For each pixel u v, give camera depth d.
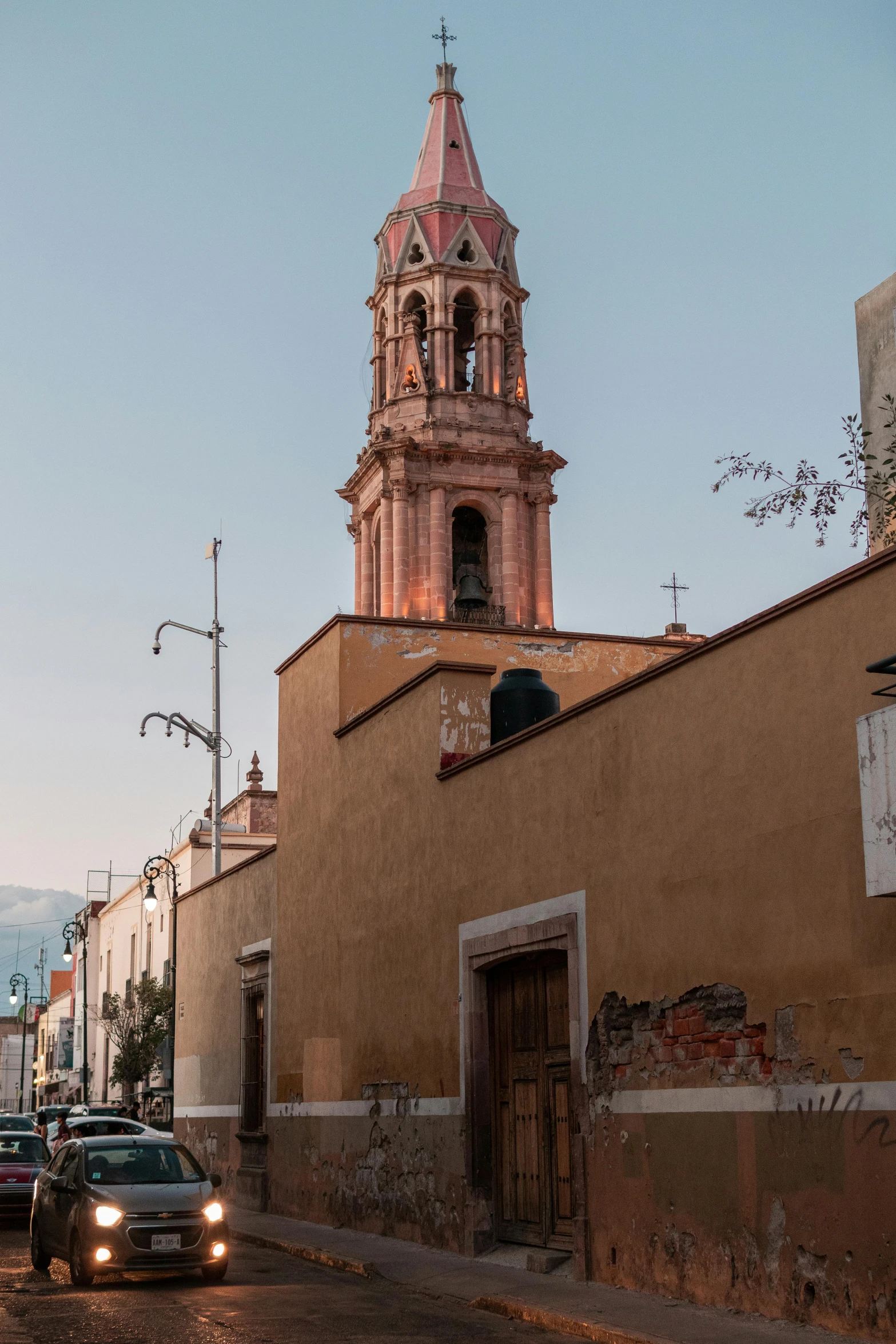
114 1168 16.38
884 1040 10.69
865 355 15.68
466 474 50.25
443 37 57.59
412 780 19.70
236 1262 17.89
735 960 12.51
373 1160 20.09
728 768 12.88
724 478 14.79
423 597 49.22
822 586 11.77
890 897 10.27
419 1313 13.34
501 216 53.66
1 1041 117.38
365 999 20.81
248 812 54.41
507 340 53.06
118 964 65.50
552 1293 13.62
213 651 37.97
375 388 53.34
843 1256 10.88
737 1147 12.23
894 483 14.35
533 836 16.22
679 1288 12.80
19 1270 17.03
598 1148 14.29
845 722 11.46
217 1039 29.23
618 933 14.33
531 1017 16.48
